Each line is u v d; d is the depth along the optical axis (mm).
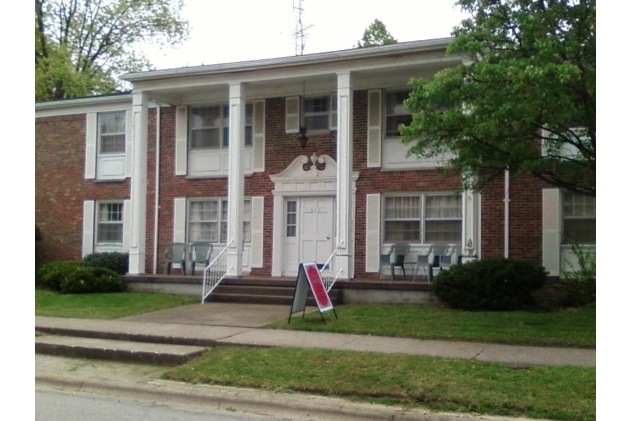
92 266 18984
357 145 18312
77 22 36406
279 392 8531
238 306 15469
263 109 19422
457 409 7637
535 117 10992
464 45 11500
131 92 20938
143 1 36875
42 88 32562
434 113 11750
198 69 17875
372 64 16344
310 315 13562
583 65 10430
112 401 8664
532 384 8070
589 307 14344
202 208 20172
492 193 16578
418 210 17719
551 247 15977
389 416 7609
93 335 12141
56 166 22078
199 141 20328
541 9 11242
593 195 12492
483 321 12406
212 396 8500
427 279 17172
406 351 10031
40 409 8156
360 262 18094
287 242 19000
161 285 17859
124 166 21141
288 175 19000
